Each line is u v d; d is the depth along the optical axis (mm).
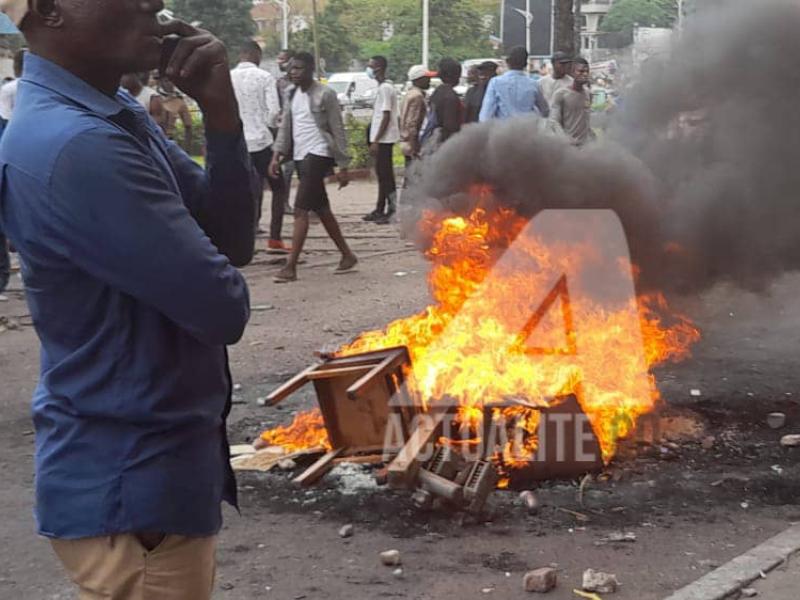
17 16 1956
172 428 2010
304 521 4383
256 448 5195
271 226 11039
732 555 4031
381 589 3770
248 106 11047
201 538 2096
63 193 1857
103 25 1969
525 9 16562
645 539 4180
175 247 1893
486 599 3680
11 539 4262
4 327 7965
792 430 5461
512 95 11219
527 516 4406
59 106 1929
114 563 2006
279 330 7734
